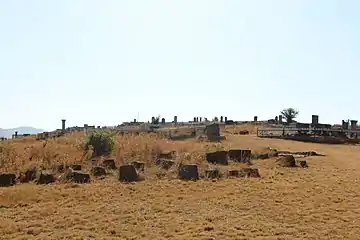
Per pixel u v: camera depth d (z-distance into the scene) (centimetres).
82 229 1282
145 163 2239
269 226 1282
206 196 1672
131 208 1502
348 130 4538
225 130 4838
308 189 1773
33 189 1777
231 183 1895
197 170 2027
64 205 1558
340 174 2114
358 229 1254
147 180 1964
